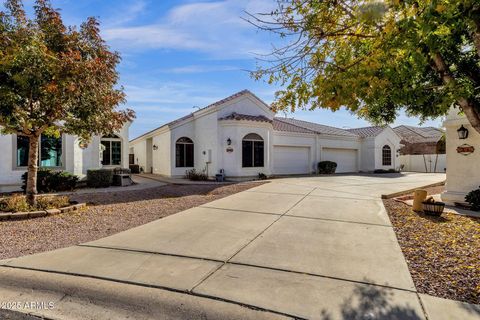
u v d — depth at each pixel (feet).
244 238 20.79
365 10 10.87
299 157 80.89
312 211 29.84
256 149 66.54
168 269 15.43
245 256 17.30
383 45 11.47
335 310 11.50
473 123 12.85
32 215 26.84
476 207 29.89
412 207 31.60
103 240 20.48
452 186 33.63
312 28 13.61
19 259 16.84
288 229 23.13
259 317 11.18
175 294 12.89
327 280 14.12
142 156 93.76
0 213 26.40
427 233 21.77
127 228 23.88
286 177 69.92
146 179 67.05
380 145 96.07
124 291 13.19
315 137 83.71
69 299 12.66
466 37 13.50
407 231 22.52
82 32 29.48
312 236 21.30
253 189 46.19
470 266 15.46
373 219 26.53
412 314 11.13
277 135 75.20
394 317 10.96
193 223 25.04
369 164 95.14
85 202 34.99
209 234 21.75
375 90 12.34
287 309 11.62
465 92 12.15
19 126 28.27
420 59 10.50
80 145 33.50
